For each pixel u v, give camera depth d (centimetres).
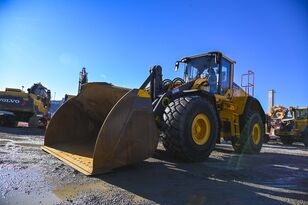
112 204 282
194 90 561
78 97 544
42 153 514
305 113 1697
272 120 1850
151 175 406
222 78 716
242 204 304
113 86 485
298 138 1673
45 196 291
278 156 795
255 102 868
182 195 324
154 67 580
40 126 1336
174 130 502
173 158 548
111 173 396
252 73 885
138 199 302
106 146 382
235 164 562
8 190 301
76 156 457
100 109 538
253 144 820
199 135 542
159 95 569
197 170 465
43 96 1443
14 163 421
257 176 456
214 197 323
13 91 1264
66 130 563
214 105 597
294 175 486
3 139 739
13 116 1216
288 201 325
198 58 724
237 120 806
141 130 417
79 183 342
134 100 415
